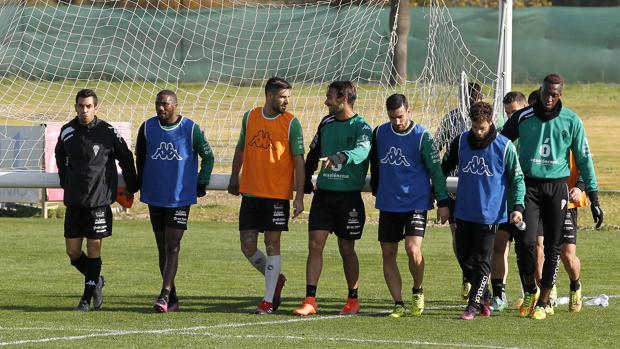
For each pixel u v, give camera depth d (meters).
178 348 20.94
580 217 47.16
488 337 22.55
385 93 45.22
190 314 25.59
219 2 60.25
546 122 25.08
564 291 30.41
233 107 48.44
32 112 45.53
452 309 26.73
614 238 42.12
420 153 24.92
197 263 35.59
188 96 51.00
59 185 28.64
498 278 26.53
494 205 24.62
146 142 25.75
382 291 29.98
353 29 52.53
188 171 25.77
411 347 21.20
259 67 57.81
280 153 25.45
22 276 32.56
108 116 47.31
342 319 24.97
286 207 25.72
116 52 54.00
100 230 25.84
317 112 49.31
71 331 22.89
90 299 26.19
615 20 103.19
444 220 25.05
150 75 55.91
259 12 59.38
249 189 25.55
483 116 24.23
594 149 72.50
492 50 97.75
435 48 38.66
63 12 51.59
